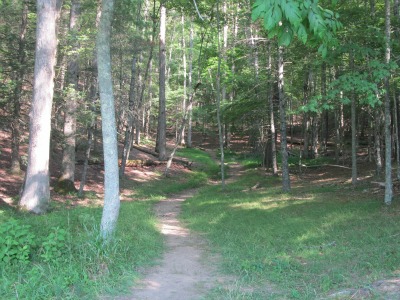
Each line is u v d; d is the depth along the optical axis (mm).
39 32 12422
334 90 7812
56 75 15852
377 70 8039
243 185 22156
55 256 6125
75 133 18172
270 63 19391
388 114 11414
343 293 5008
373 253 6871
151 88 35969
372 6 13203
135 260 6805
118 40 17625
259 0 2594
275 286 5777
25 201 12227
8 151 21453
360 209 10969
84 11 18531
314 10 2768
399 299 4480
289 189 17234
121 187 21594
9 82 14586
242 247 8367
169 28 42562
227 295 5293
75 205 15906
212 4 19562
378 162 18062
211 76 27141
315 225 9664
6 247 5906
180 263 7227
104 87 7121
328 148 34281
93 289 5133
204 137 53656
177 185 24047
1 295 4699
